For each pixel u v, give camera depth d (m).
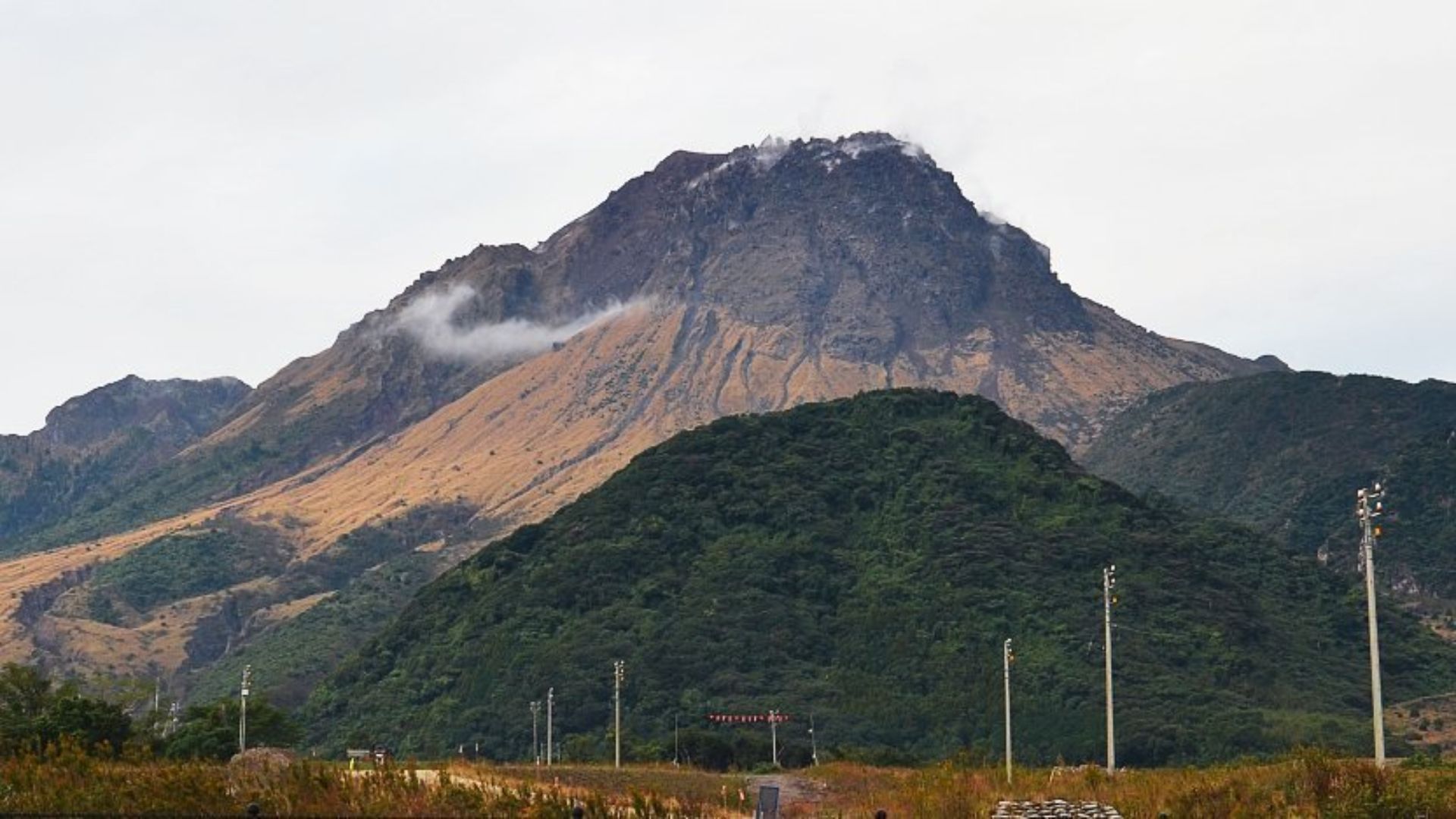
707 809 92.06
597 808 77.69
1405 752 190.25
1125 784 93.38
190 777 72.94
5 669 178.25
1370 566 87.56
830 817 92.81
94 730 140.12
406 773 85.75
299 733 176.88
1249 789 82.94
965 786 96.19
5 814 68.38
